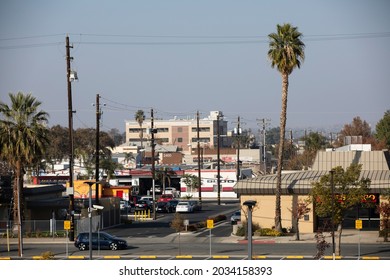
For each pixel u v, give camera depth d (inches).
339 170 3440.0
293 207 4345.5
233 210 6781.5
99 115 5059.1
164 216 6146.7
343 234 4217.5
